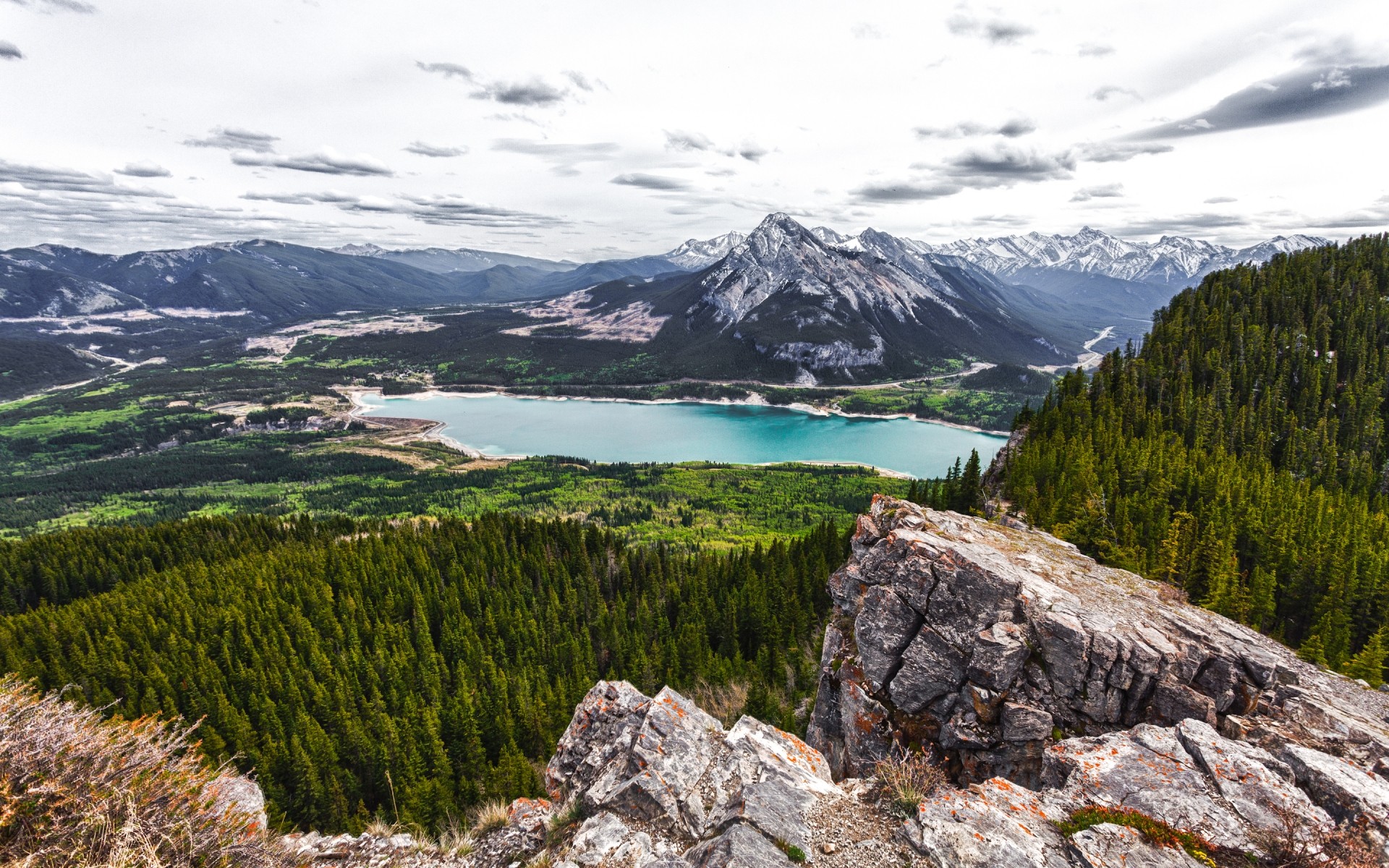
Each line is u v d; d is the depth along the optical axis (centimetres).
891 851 1611
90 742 1210
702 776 2042
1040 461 9531
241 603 9794
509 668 8750
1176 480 8581
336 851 1956
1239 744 1986
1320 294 15350
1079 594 3447
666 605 10375
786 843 1639
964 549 3756
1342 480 10175
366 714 7500
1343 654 5191
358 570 11125
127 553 13600
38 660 8244
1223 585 6003
